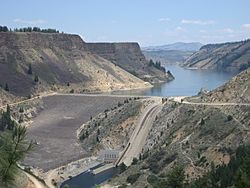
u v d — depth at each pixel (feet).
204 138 574.97
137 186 485.15
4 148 143.13
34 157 646.74
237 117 598.75
